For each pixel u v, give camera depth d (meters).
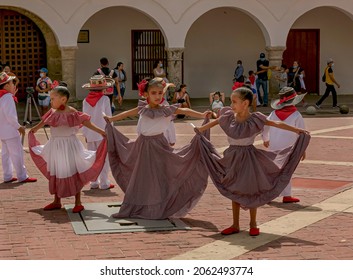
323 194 11.61
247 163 9.05
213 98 22.52
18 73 26.17
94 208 10.63
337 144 17.19
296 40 29.89
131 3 25.16
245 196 9.09
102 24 28.06
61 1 24.47
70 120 10.21
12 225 9.70
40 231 9.39
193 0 25.69
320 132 19.36
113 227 9.50
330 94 30.30
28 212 10.48
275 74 26.61
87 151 10.61
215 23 29.14
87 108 11.97
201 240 8.93
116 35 28.25
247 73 29.56
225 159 9.13
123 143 10.46
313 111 23.86
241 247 8.58
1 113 12.50
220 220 9.98
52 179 10.44
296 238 8.96
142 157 10.05
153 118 9.91
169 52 25.72
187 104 23.39
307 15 29.78
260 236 9.08
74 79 25.03
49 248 8.59
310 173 13.52
